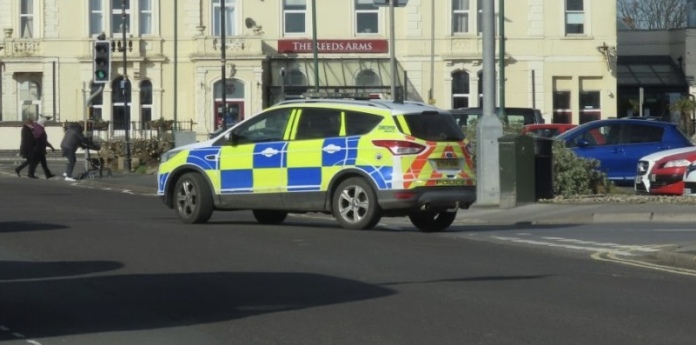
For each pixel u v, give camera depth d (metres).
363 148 18.67
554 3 61.16
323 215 24.20
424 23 61.16
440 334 10.20
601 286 13.10
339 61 61.09
